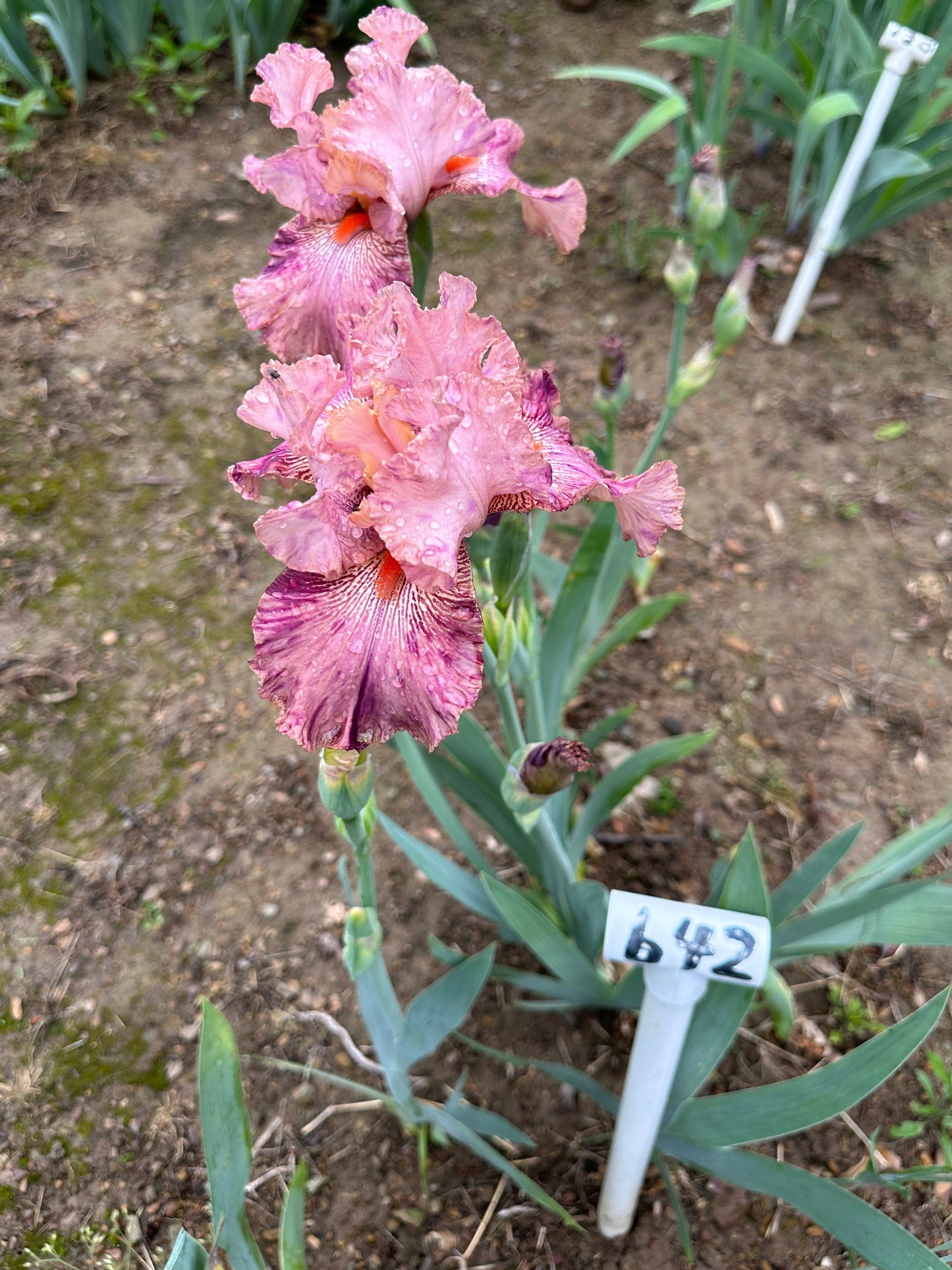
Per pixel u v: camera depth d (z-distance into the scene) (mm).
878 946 519
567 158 933
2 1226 428
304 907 525
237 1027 484
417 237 453
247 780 570
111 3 925
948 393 772
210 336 790
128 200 881
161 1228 431
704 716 608
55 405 738
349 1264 423
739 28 808
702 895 532
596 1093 394
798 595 666
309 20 1033
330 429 274
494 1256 424
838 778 582
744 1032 486
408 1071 443
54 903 521
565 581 448
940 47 697
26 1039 478
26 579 649
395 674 271
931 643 642
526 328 809
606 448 491
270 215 877
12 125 898
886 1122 461
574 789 476
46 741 583
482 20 1060
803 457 738
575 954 386
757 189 918
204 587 654
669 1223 432
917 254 873
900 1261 319
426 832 556
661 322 817
